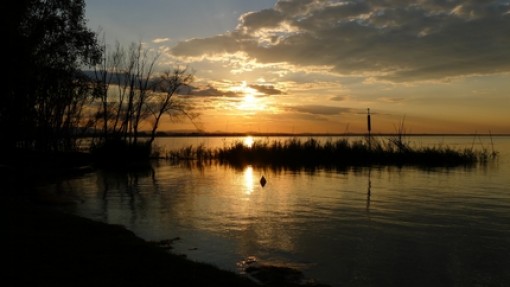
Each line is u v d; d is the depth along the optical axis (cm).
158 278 840
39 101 3597
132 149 4762
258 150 4916
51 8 3178
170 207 1983
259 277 1010
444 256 1231
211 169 4181
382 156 4662
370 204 2103
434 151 4694
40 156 3694
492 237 1453
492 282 1027
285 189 2666
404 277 1055
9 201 1788
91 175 3519
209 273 903
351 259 1195
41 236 1112
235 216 1780
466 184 2931
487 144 10606
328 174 3625
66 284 771
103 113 4822
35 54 3042
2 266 847
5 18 2461
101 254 986
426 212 1895
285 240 1387
